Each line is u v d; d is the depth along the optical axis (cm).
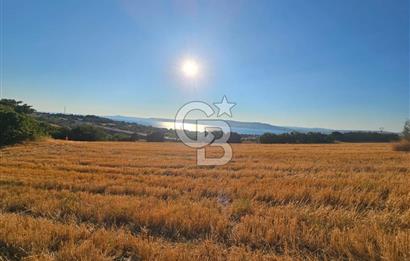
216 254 423
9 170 1222
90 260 395
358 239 455
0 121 3334
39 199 707
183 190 867
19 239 454
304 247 462
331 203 717
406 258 396
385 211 633
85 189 870
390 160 1852
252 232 498
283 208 656
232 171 1261
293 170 1341
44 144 3475
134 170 1291
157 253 423
